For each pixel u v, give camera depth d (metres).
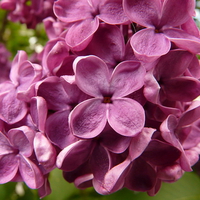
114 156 0.15
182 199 0.18
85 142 0.14
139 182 0.15
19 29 0.29
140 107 0.14
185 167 0.15
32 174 0.15
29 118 0.15
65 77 0.14
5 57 0.26
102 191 0.14
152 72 0.14
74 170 0.15
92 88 0.15
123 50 0.15
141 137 0.14
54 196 0.19
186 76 0.15
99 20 0.15
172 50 0.15
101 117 0.14
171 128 0.15
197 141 0.16
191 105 0.15
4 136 0.15
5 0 0.21
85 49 0.15
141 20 0.15
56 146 0.15
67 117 0.15
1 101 0.15
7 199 0.19
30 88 0.15
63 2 0.16
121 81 0.15
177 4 0.15
